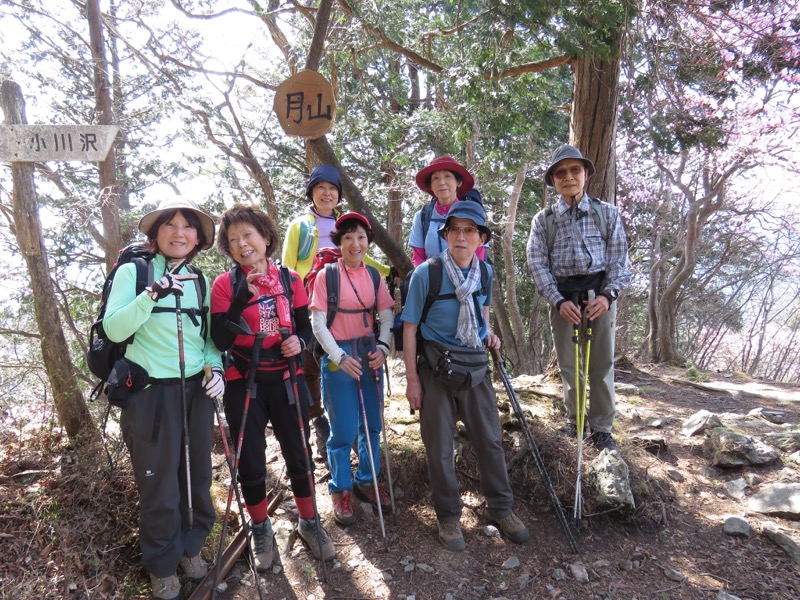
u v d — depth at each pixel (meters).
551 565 2.82
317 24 4.00
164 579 2.38
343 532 3.08
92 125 3.05
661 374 6.51
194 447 2.48
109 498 2.80
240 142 9.17
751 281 15.66
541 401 4.35
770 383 5.98
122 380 2.23
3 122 3.02
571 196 3.31
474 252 2.95
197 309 2.48
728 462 3.54
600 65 4.42
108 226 4.27
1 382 4.22
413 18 8.18
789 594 2.57
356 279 3.05
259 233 2.62
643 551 2.90
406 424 4.04
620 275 3.24
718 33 4.88
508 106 5.54
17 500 2.72
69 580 2.45
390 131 9.55
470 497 3.37
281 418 2.75
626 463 3.38
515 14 4.02
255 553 2.77
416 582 2.71
